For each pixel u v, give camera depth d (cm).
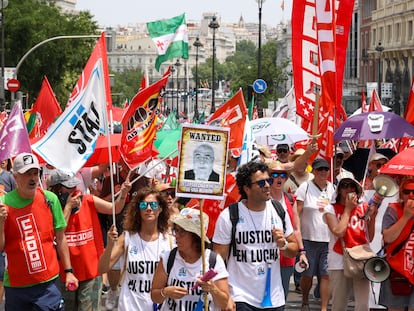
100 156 1328
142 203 862
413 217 988
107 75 1057
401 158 1027
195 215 848
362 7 10044
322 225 1230
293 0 1497
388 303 1012
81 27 7288
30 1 7231
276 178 1049
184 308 790
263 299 868
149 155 1197
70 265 937
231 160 1275
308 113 1503
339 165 1507
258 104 4350
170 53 2611
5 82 4412
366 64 9800
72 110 1024
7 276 900
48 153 1026
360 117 1464
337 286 1121
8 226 886
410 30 8381
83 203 1020
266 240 869
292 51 1505
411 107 1470
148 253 866
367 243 1097
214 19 7081
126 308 864
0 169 1268
